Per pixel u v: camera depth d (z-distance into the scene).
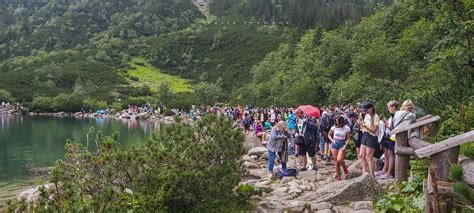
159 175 6.97
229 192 7.86
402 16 45.47
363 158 9.98
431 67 13.88
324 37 66.75
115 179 7.05
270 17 177.38
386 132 10.05
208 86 98.50
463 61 10.62
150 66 134.25
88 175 7.05
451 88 11.33
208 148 7.59
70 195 5.98
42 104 87.31
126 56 135.88
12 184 16.73
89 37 168.38
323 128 14.88
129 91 103.75
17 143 32.19
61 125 53.56
